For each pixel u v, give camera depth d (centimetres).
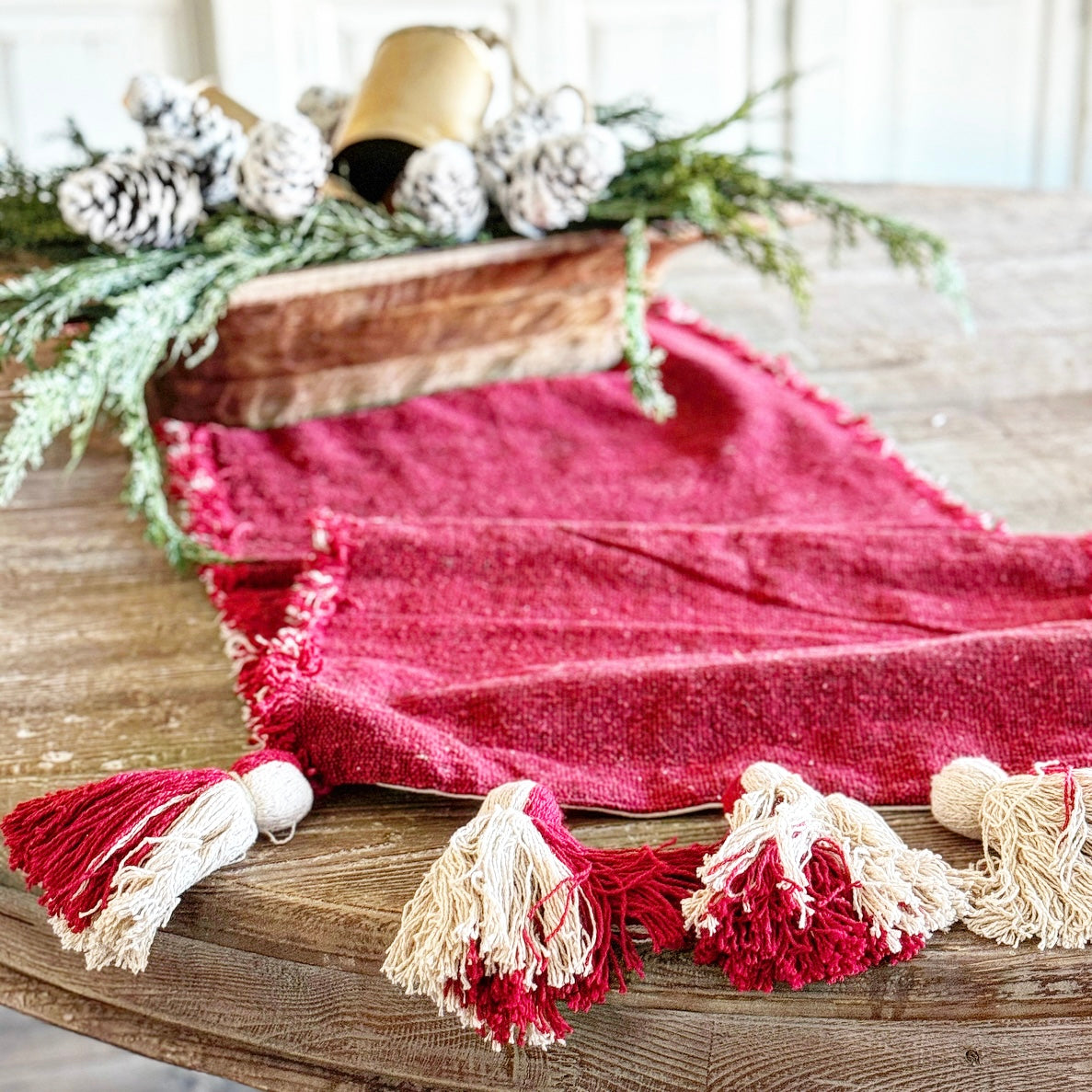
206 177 90
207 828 58
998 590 76
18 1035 133
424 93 96
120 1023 62
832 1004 56
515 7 215
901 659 66
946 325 120
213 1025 61
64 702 70
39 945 63
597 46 222
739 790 60
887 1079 57
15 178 96
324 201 90
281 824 61
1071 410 100
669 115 111
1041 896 56
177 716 69
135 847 57
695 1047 57
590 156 89
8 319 81
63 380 77
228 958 60
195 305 86
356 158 98
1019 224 150
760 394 101
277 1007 60
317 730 63
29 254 95
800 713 65
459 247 94
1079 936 56
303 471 91
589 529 79
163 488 90
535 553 78
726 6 222
